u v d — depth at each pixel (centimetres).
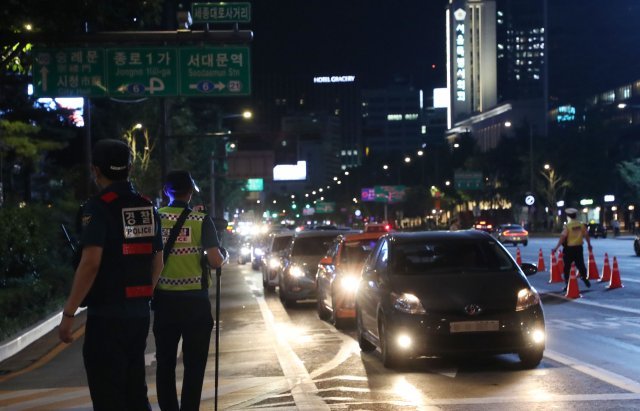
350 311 1688
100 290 545
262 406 929
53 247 2700
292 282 2217
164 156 3719
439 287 1129
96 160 563
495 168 10956
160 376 783
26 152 3206
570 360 1178
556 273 2633
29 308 2006
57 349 1564
